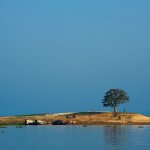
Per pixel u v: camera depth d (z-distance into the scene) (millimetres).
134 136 171750
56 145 135625
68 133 193375
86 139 158500
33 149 124750
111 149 121250
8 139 162375
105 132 197750
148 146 129250
